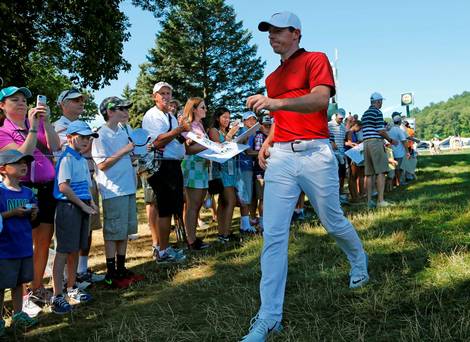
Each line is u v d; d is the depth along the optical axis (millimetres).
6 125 4109
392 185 11023
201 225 7828
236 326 3160
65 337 3359
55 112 19953
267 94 3398
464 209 6059
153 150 5230
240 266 4777
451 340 2568
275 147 3262
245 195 6805
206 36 47781
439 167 15320
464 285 3318
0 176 3639
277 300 3041
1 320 3447
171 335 3152
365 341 2717
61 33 14359
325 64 3053
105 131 4766
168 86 5578
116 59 14250
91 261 5840
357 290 3516
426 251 4293
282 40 3238
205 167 6035
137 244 6805
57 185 4055
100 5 13602
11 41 12828
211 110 45281
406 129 13211
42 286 4270
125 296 4266
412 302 3188
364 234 5289
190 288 4250
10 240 3471
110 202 4637
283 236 3141
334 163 3271
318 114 3193
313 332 2900
